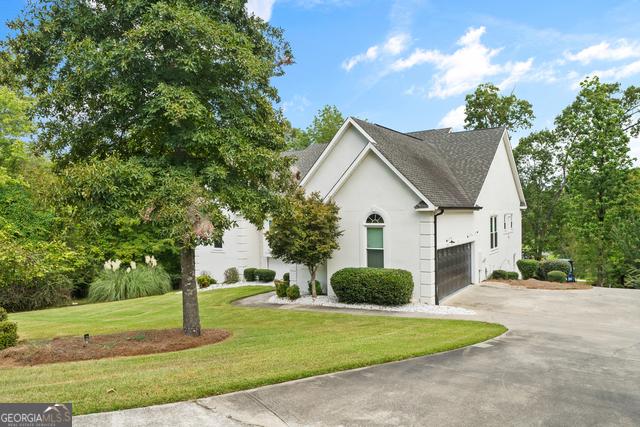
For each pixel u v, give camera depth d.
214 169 8.88
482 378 6.90
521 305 14.94
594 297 16.41
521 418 5.36
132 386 6.01
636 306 14.71
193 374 6.60
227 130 9.18
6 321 9.66
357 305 15.34
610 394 6.26
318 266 17.72
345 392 6.11
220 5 9.53
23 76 9.09
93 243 25.38
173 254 29.55
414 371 7.20
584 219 28.38
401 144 19.69
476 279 19.45
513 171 25.19
